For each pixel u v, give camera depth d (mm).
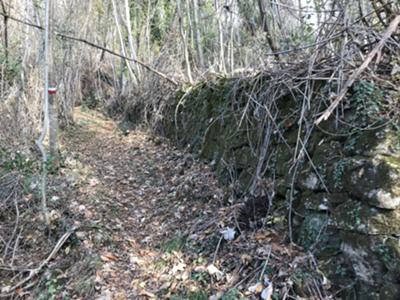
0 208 4711
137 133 8930
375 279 2533
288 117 3660
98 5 12633
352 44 3080
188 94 7344
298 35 4590
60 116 8844
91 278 3469
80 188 5246
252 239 3336
